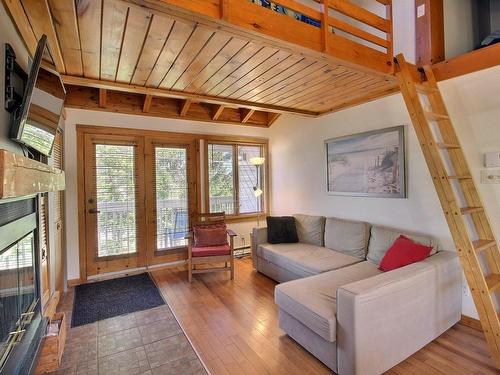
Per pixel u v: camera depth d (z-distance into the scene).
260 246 3.87
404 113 2.96
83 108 3.65
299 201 4.53
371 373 1.81
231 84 2.75
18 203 1.49
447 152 2.57
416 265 2.22
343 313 1.80
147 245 4.12
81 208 3.65
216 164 4.70
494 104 2.30
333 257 3.20
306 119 4.34
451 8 2.85
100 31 1.72
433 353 2.10
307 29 1.96
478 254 2.43
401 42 2.97
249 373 1.93
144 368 2.01
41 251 2.06
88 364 2.05
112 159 3.87
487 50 2.29
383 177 3.17
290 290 2.29
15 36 1.59
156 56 2.08
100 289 3.45
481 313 1.96
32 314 1.67
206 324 2.59
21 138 1.40
